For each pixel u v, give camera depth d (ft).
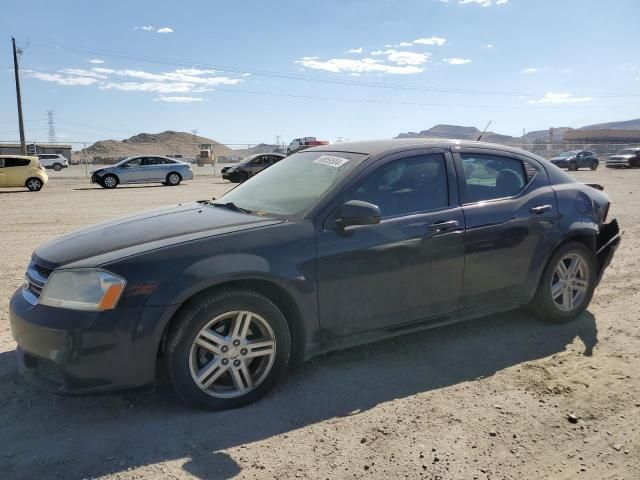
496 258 13.79
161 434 10.02
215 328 10.75
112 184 82.23
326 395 11.49
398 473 8.88
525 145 173.88
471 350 13.80
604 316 16.29
